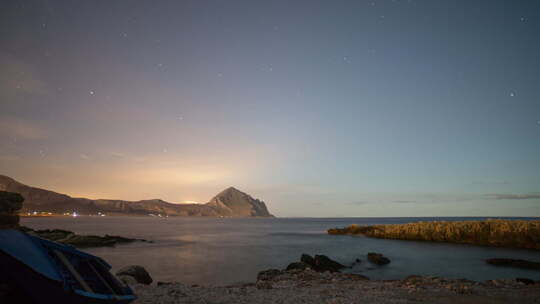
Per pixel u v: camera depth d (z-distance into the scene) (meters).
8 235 5.96
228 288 13.16
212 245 45.47
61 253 6.59
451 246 40.03
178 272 23.36
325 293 11.94
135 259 30.47
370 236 60.78
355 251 37.12
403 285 14.10
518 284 14.26
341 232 70.25
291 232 84.88
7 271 5.42
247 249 40.00
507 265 25.48
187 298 10.51
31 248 5.98
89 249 39.47
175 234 72.81
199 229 100.88
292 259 30.67
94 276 7.36
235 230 96.38
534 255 31.45
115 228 97.50
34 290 5.52
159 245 45.41
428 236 48.56
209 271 23.81
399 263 27.31
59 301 5.66
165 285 13.91
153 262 28.45
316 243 48.00
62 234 46.62
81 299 5.75
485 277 20.88
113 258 31.12
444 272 22.84
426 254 32.94
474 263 26.83
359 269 24.62
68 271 6.46
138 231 83.94
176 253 35.56
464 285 13.86
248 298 10.78
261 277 18.83
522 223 41.25
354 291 12.41
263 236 67.06
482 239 41.78
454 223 50.12
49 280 5.41
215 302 10.04
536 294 11.60
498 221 45.88
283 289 13.08
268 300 10.49
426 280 15.50
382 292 12.12
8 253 5.34
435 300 10.53
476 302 10.23
